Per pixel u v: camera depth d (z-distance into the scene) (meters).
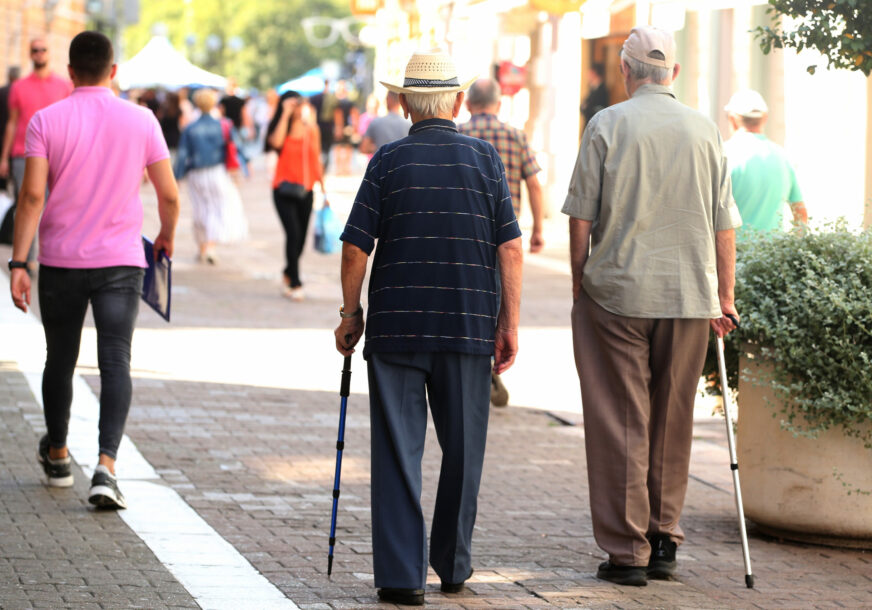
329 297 29.28
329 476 14.21
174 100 64.38
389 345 10.09
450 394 10.15
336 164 79.06
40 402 16.92
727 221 11.00
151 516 12.24
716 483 14.55
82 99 12.63
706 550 11.99
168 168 12.78
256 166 87.44
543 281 32.88
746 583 10.85
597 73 43.88
